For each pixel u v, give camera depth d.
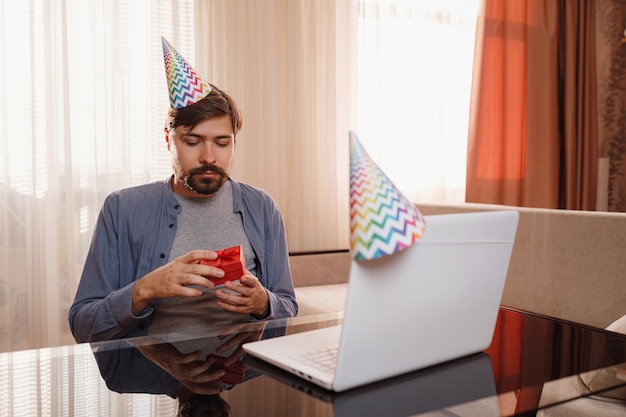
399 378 0.84
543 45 4.09
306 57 3.40
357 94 3.55
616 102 4.62
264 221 1.73
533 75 4.07
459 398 0.77
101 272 1.57
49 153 2.80
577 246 2.06
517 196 4.09
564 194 4.28
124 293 1.40
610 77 4.59
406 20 3.70
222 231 1.64
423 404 0.75
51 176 2.81
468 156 3.92
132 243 1.60
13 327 2.77
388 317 0.78
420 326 0.83
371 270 0.74
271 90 3.27
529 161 4.08
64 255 2.86
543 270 2.17
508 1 4.00
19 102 2.74
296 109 3.35
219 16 3.12
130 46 2.96
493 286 0.93
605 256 1.98
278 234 1.75
